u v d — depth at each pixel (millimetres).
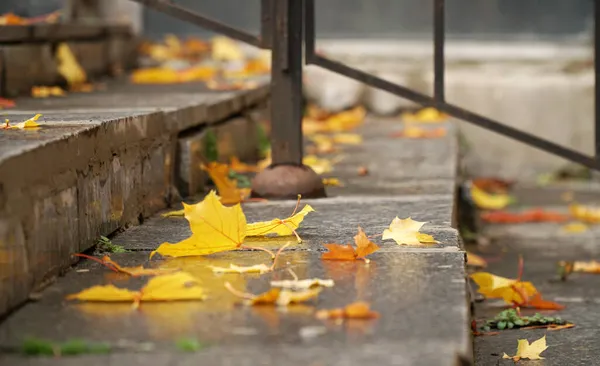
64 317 3961
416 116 14031
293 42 6738
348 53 14680
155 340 3641
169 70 11867
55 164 4609
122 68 12625
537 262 8992
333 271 4684
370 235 5594
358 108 14234
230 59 13867
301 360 3393
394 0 15016
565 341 5887
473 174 14125
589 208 11781
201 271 4715
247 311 4008
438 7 6793
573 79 14008
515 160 14102
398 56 14633
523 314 6594
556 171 14070
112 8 13523
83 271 4742
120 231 5766
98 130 5309
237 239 4957
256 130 10344
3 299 3957
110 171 5551
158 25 15234
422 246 5273
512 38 14898
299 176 6914
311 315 3941
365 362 3359
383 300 4152
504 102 14070
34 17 12742
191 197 7297
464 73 14211
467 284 4684
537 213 11328
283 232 5578
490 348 5773
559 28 14859
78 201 4961
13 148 4270
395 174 8398
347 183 7875
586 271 8383
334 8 15172
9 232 4027
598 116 6969
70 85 10359
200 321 3873
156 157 6625
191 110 7602
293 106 6883
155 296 4160
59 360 3443
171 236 5652
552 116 14023
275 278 4562
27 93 9344
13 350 3562
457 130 12414
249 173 8477
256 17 15172
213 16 15203
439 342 3566
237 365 3357
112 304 4148
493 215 11359
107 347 3535
